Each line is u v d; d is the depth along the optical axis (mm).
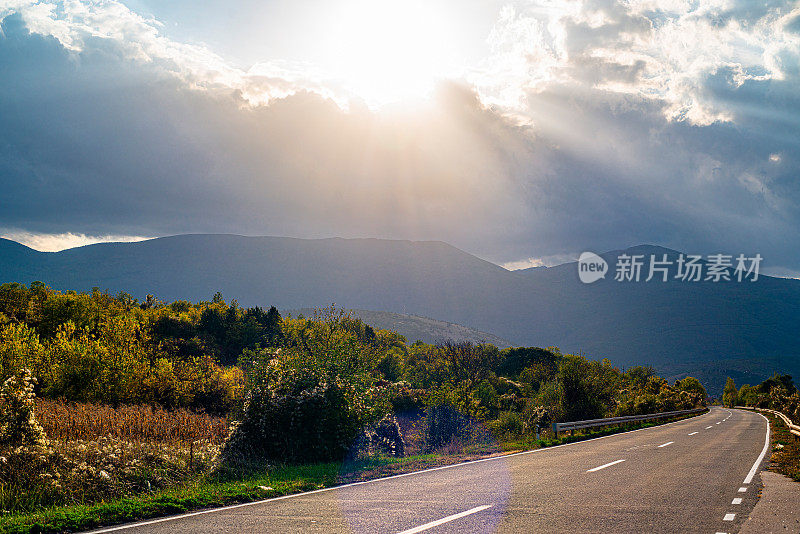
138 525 7926
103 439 15578
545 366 80688
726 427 35031
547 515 8125
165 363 35625
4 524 7867
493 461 16422
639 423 38000
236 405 18469
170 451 14641
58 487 10586
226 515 8523
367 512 8531
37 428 12586
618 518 7895
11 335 31734
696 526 7387
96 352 32625
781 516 8031
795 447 19516
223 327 79000
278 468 15297
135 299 98625
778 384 134000
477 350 63969
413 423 31391
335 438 17672
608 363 37219
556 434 24984
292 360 18922
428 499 9688
